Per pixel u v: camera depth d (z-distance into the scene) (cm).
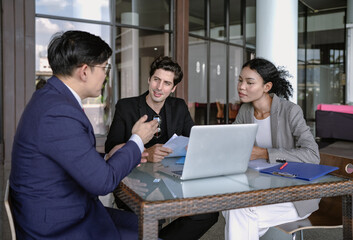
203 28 728
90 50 123
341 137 570
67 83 125
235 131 133
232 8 807
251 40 874
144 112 220
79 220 119
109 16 579
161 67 212
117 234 128
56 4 533
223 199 109
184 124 239
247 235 165
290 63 570
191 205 105
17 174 115
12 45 496
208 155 131
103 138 577
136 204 105
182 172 138
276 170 145
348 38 912
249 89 203
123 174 121
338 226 163
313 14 1262
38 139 110
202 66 729
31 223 113
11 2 491
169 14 651
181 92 664
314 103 1280
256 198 114
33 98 119
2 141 502
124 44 597
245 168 144
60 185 115
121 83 595
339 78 1249
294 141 204
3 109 496
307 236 253
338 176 138
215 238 248
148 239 101
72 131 111
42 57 524
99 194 114
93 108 567
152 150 168
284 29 564
